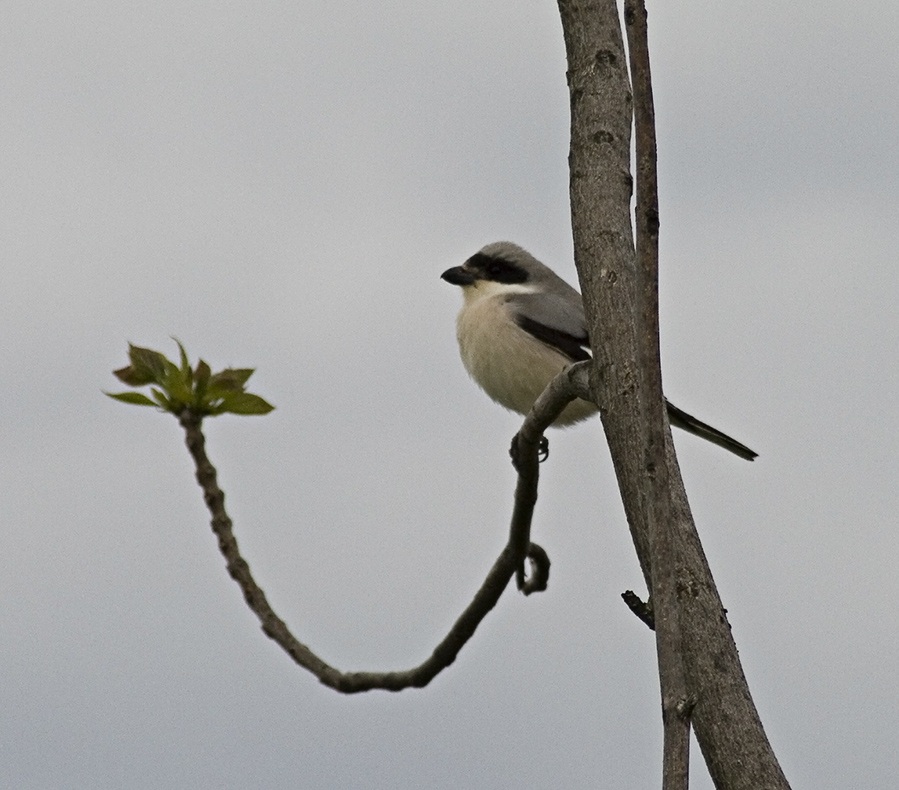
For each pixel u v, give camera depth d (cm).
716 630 513
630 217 621
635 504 554
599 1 654
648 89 506
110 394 573
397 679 834
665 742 450
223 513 635
